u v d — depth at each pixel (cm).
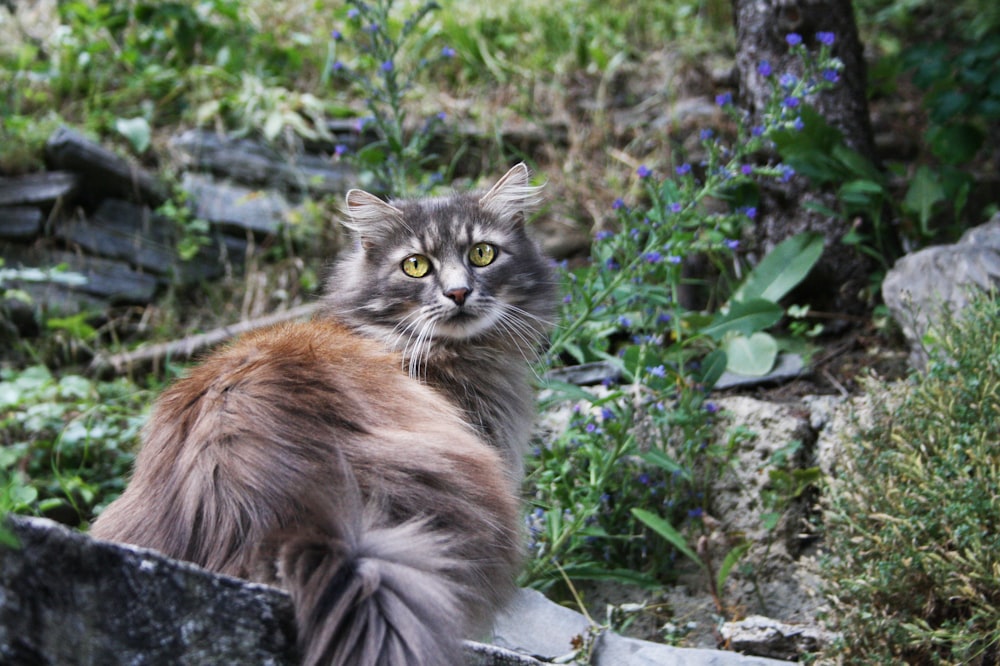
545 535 434
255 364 305
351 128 679
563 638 385
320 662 233
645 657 359
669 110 688
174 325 606
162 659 224
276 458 270
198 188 641
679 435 479
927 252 492
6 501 233
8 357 582
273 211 640
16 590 208
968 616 362
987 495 352
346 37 723
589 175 662
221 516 264
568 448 457
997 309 396
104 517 299
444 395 367
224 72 698
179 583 226
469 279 373
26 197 611
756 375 511
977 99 627
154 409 322
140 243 624
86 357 586
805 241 537
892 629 356
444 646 239
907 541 359
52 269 574
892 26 814
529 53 744
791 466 464
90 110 679
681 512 469
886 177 579
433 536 263
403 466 279
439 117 566
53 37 724
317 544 247
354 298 386
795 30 556
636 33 763
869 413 432
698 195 469
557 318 417
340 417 288
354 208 392
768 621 386
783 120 487
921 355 475
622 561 463
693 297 582
